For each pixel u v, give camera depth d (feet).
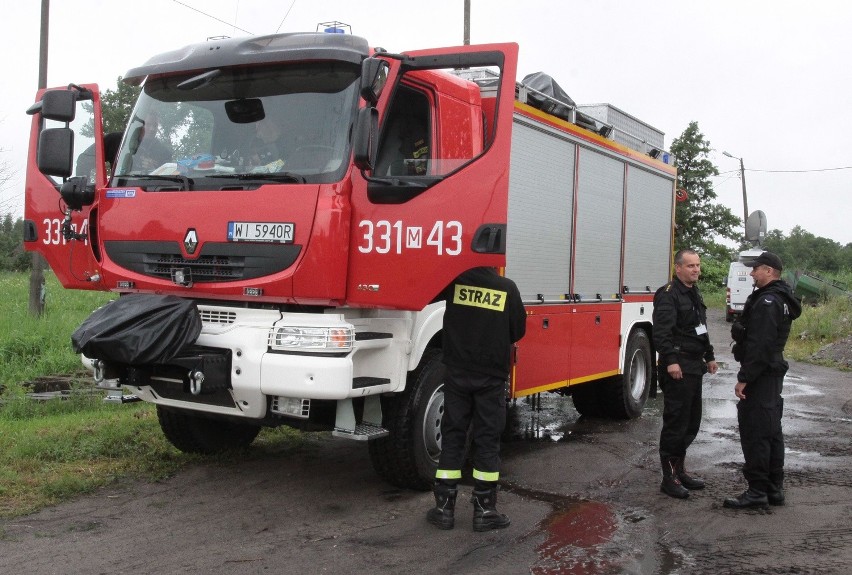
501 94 16.75
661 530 17.01
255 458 22.15
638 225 31.86
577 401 30.96
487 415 16.97
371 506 18.17
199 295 17.74
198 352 17.11
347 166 16.69
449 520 16.72
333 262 16.48
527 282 23.70
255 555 14.94
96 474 19.71
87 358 17.94
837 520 17.83
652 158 33.06
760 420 18.58
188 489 19.04
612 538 16.38
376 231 16.67
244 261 17.08
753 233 51.06
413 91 18.08
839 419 31.19
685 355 19.79
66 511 17.15
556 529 16.90
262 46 17.97
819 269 182.19
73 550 14.96
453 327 17.19
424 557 15.06
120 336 16.38
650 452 24.59
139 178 18.78
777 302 18.49
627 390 30.50
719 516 18.06
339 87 17.21
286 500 18.43
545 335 24.61
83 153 19.62
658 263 34.06
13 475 18.92
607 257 29.14
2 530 15.84
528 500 19.12
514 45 16.72
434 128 18.66
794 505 19.01
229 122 18.06
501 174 16.66
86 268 19.67
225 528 16.40
